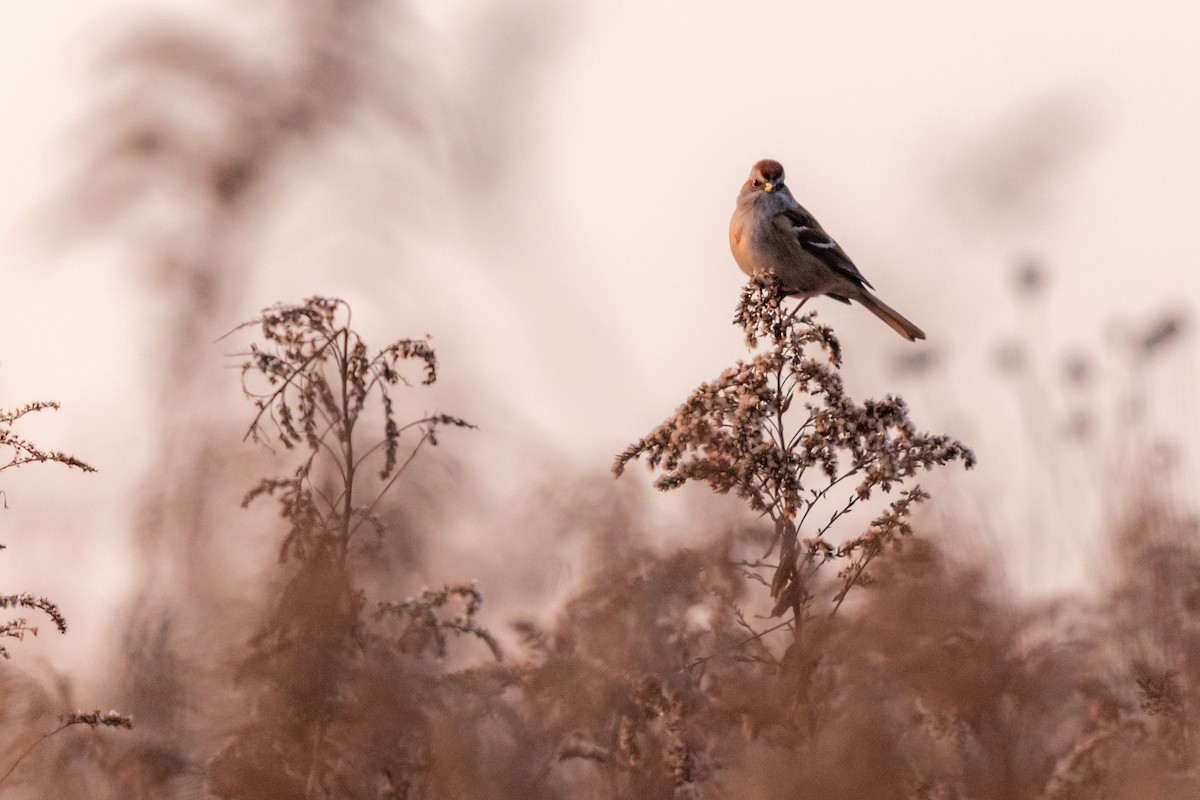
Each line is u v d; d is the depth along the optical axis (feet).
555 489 40.27
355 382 32.55
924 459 32.50
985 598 35.42
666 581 36.29
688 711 33.63
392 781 30.22
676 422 33.09
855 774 30.30
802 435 32.68
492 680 33.99
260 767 29.17
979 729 33.32
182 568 37.17
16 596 30.27
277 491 34.58
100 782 34.17
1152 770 34.35
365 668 30.27
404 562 36.78
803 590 32.07
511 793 32.63
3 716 34.73
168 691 34.47
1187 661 38.17
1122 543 42.16
